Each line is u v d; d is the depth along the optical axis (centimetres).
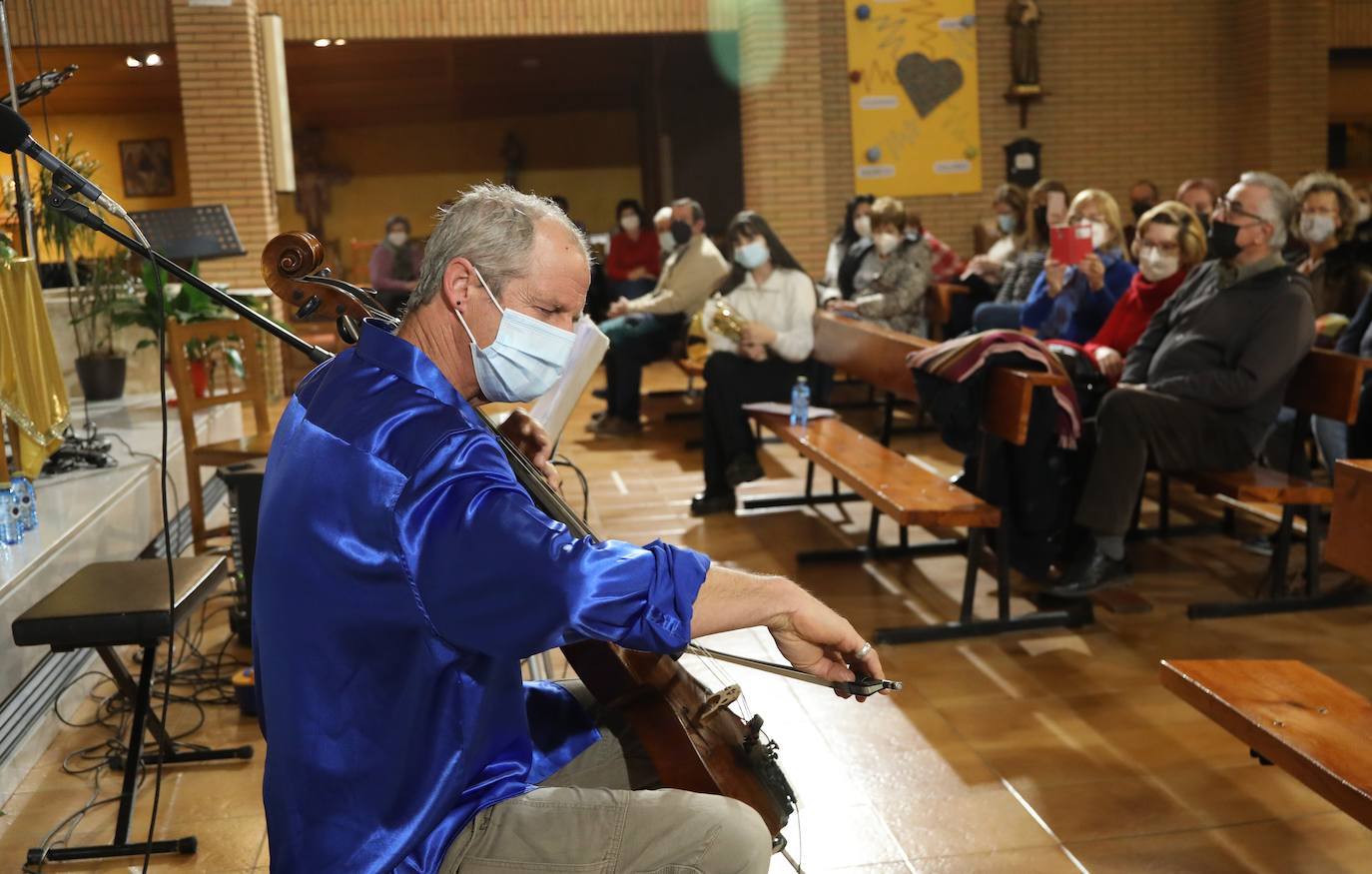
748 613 147
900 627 409
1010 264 785
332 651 141
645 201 1716
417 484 138
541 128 1784
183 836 287
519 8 995
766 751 180
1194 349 423
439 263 150
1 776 310
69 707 365
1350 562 236
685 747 170
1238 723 227
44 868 275
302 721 143
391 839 143
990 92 1173
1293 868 258
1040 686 359
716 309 561
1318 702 232
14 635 263
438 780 144
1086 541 421
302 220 1728
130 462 480
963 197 1175
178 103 1500
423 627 140
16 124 172
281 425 155
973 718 338
